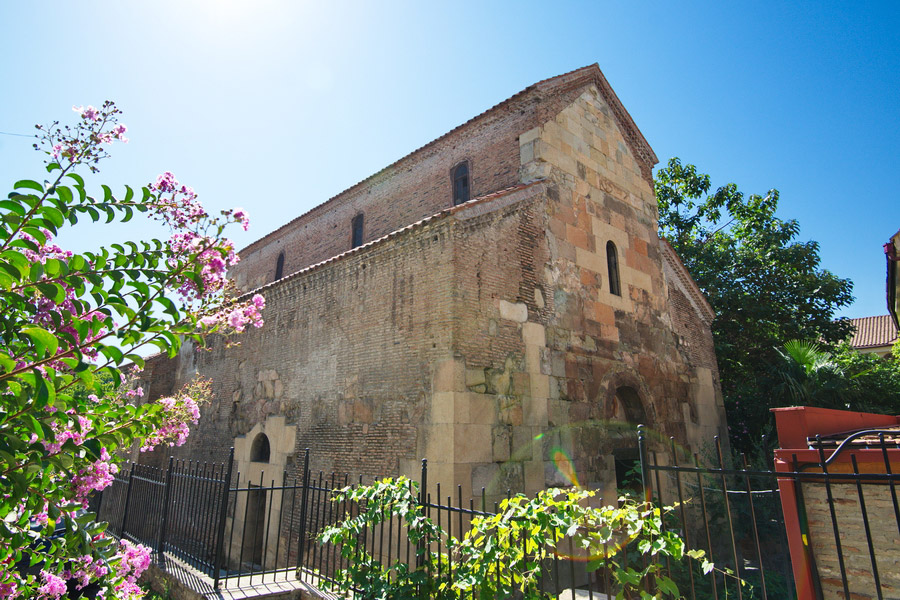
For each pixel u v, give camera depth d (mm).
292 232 21594
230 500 12938
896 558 4438
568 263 12258
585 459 10758
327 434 10930
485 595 4660
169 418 4508
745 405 16656
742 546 12070
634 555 8078
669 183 24125
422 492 5695
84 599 4641
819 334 19141
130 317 3453
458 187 14812
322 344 11789
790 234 20078
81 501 3709
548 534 4664
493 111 13984
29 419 3010
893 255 7297
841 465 4824
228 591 6887
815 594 4711
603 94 15562
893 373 15188
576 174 13539
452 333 9164
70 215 3430
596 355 12031
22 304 3225
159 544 8766
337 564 9539
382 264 10914
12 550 3432
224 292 4277
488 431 9164
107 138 4023
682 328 15531
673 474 12859
